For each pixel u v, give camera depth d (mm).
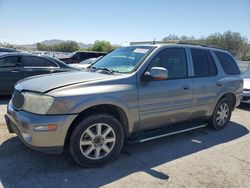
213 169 3992
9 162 3852
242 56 48344
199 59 5203
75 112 3453
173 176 3707
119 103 3818
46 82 3713
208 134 5629
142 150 4559
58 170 3689
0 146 4379
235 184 3592
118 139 3957
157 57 4418
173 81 4562
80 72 4340
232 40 48125
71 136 3590
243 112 8164
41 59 8906
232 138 5457
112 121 3846
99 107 3846
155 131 4641
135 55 4508
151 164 4043
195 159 4312
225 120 6055
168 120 4652
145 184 3457
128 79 4000
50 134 3371
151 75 4051
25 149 4289
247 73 10336
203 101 5176
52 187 3283
